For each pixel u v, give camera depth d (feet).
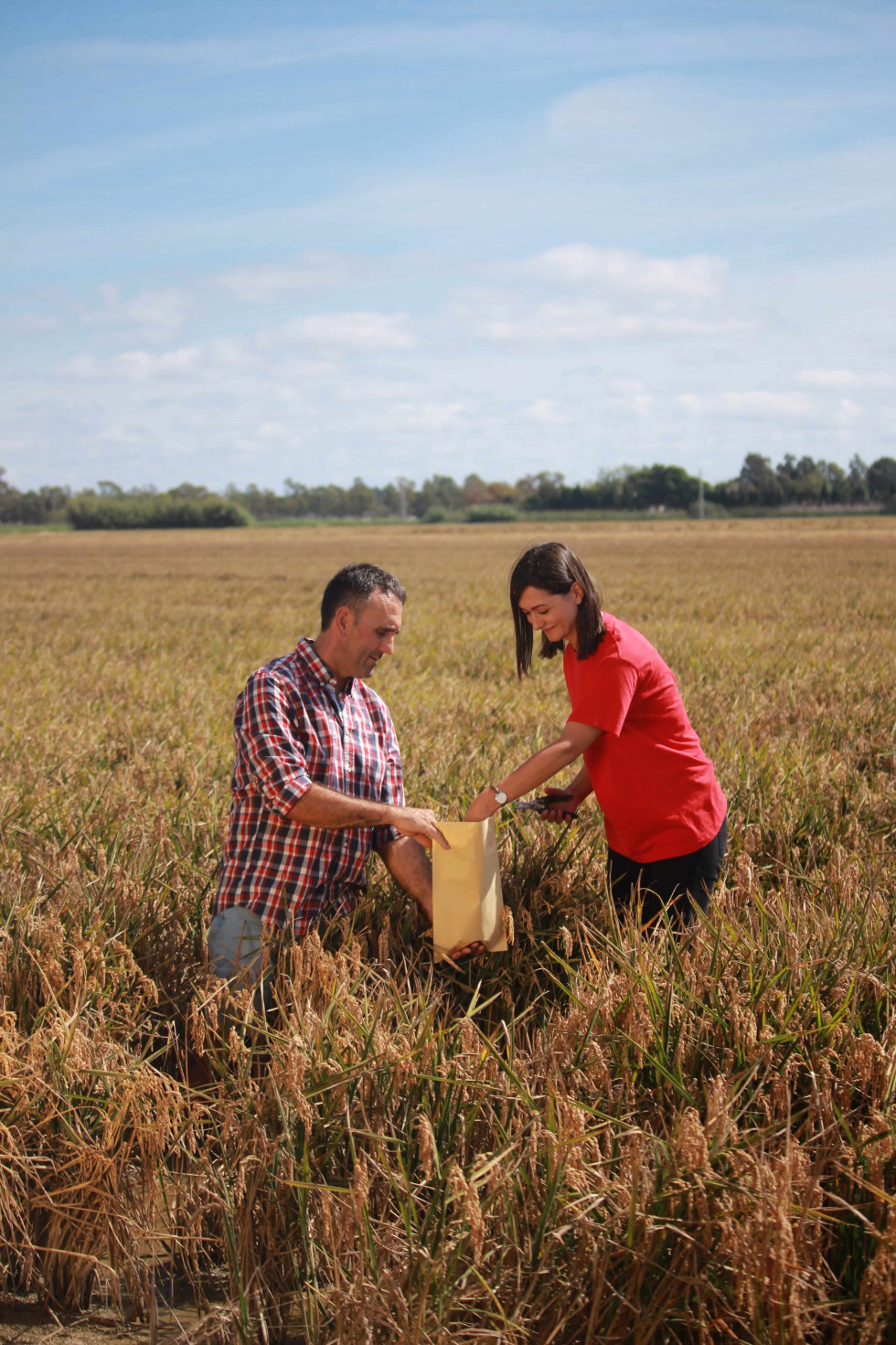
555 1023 8.38
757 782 15.47
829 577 84.23
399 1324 6.11
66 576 110.73
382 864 12.48
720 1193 6.38
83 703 26.30
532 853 12.03
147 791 16.17
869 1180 6.54
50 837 13.23
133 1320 7.07
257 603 68.64
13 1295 7.36
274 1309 6.75
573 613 10.02
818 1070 7.56
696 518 412.16
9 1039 8.07
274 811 10.11
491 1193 6.64
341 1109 7.50
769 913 9.90
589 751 10.77
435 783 15.34
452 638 41.73
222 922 10.45
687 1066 7.98
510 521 417.49
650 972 8.61
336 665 10.70
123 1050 8.45
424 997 8.86
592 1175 6.69
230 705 25.09
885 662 31.71
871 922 9.73
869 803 15.25
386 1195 7.19
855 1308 6.25
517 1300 6.31
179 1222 7.54
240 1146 7.46
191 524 423.64
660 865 10.76
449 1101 7.43
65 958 9.71
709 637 39.93
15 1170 7.47
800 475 499.92
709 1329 6.09
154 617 58.13
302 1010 8.61
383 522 472.03
